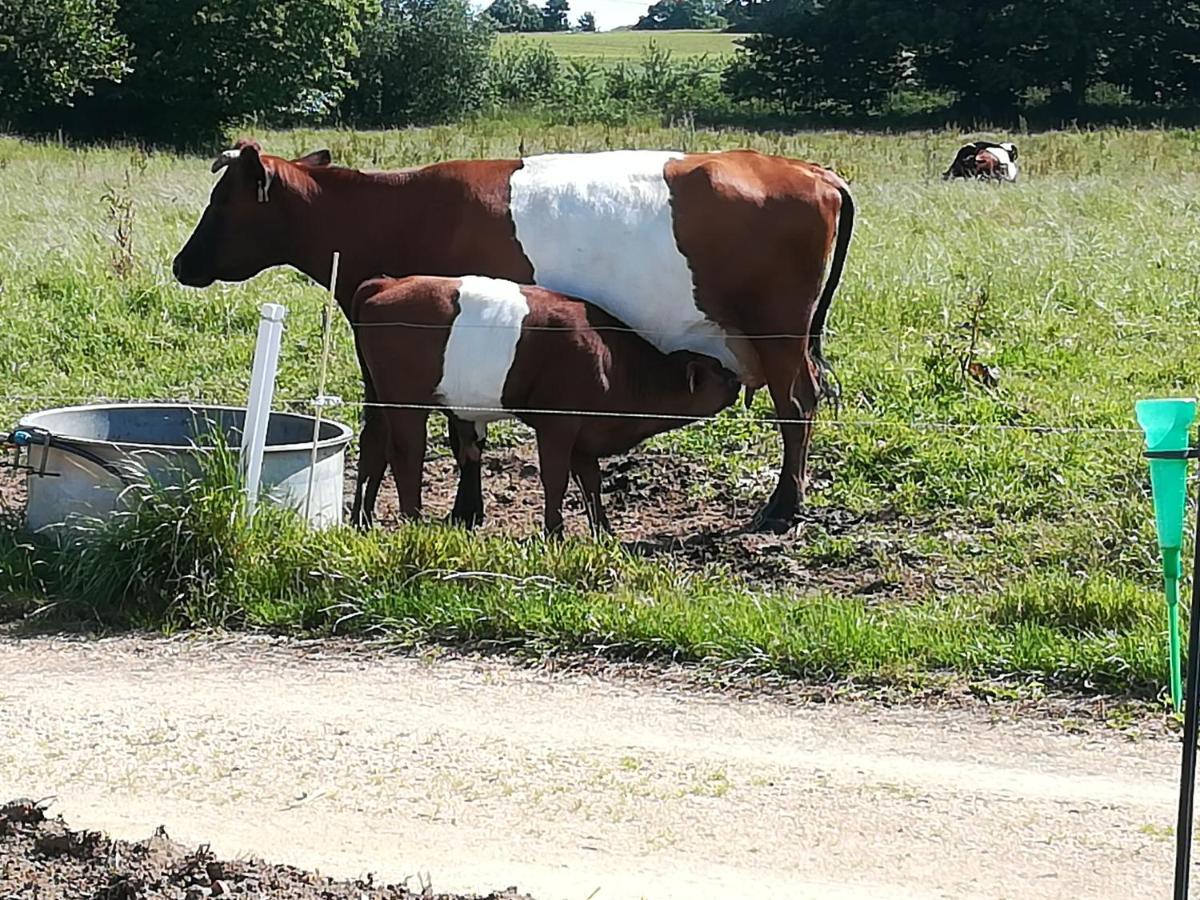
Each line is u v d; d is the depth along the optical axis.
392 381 7.67
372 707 5.88
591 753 5.42
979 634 6.45
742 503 8.89
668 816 4.91
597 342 7.71
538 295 7.73
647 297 8.41
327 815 4.91
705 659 6.31
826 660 6.23
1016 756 5.49
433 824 4.84
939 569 7.68
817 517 8.55
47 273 13.78
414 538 7.09
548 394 7.70
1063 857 4.66
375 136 35.81
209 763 5.32
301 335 12.00
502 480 9.35
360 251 8.62
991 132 39.09
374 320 7.63
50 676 6.26
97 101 40.78
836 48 51.34
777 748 5.53
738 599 6.87
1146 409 3.75
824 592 7.21
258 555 7.05
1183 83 49.97
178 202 18.39
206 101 41.34
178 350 11.88
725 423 9.91
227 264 8.72
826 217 8.45
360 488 8.19
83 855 4.31
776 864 4.59
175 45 40.66
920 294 13.47
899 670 6.16
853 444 9.39
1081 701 5.98
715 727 5.73
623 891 4.36
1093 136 34.00
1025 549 7.89
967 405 10.29
